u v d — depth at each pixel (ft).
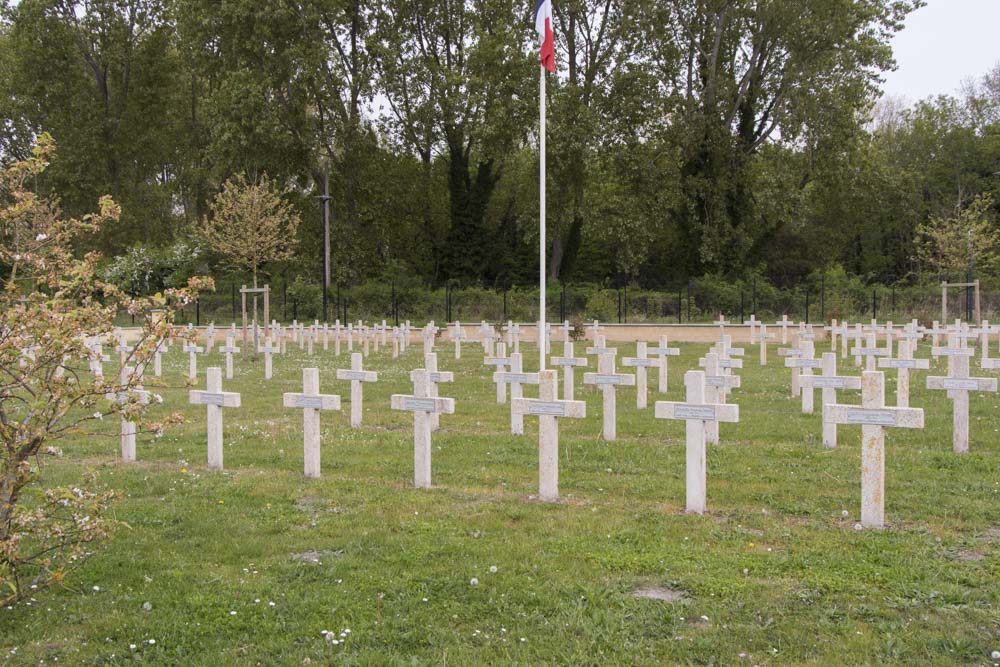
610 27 146.00
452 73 145.18
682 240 160.76
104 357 45.93
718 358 40.73
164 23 164.14
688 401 24.67
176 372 68.64
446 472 29.84
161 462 32.24
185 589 18.79
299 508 25.26
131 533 22.75
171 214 185.98
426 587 18.61
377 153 159.12
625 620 16.78
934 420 40.04
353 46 149.89
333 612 17.42
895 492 26.23
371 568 19.95
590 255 181.37
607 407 35.91
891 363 41.75
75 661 15.58
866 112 159.94
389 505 25.36
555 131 136.56
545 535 22.25
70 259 19.60
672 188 146.82
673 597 18.01
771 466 30.22
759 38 145.48
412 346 106.83
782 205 139.13
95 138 159.94
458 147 162.61
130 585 19.08
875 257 186.80
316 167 145.59
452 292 143.74
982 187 174.40
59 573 17.61
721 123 150.51
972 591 17.94
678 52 144.25
